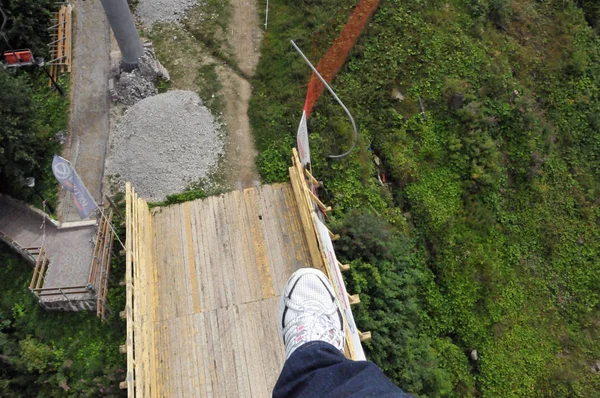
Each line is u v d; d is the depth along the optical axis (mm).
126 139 12578
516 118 15414
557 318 14859
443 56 15047
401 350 10953
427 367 11438
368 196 12477
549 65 17188
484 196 14602
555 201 16016
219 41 14633
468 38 15578
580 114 17297
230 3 15438
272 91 13602
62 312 10695
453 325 13406
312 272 3889
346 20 14719
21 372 10297
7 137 11141
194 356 8977
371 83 14125
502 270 14578
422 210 13750
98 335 10391
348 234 11359
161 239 10625
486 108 14914
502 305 14094
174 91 13383
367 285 11180
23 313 10898
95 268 10523
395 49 14570
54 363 10125
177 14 15219
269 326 9266
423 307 13164
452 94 14523
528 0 17766
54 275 10977
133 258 9203
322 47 14320
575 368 14258
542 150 15906
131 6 15508
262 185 11953
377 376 2131
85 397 9625
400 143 14000
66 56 14352
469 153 14430
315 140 12570
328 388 2182
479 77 15234
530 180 15633
